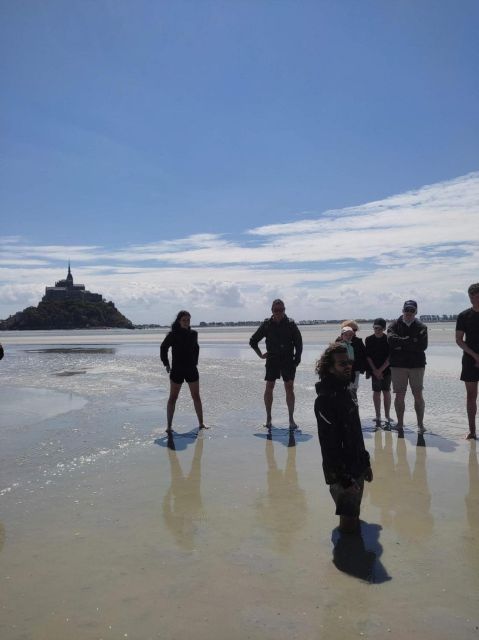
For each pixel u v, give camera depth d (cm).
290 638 323
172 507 555
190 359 930
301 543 462
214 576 403
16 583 395
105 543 465
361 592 376
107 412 1110
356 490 478
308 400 1266
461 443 825
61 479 653
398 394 923
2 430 927
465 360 857
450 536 471
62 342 5878
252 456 761
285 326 958
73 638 326
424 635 324
